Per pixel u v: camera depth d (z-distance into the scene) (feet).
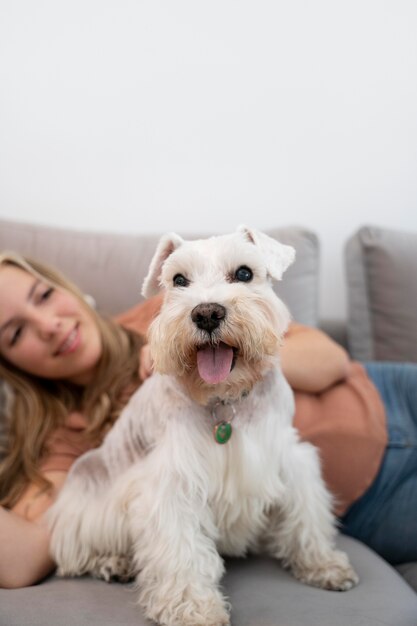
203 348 2.99
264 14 6.32
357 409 4.29
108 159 6.61
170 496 3.14
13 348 4.45
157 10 6.36
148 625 2.95
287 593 3.20
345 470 4.14
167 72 6.47
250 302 2.99
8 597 3.23
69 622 2.92
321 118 6.46
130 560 3.57
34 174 6.64
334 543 3.66
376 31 6.27
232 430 3.22
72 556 3.66
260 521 3.45
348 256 5.86
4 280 4.41
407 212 6.57
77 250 5.64
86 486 3.80
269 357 3.05
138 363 4.73
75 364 4.55
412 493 4.13
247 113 6.49
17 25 6.40
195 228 6.68
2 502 4.04
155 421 3.38
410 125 6.41
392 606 3.04
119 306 5.47
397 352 5.51
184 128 6.55
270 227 6.63
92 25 6.40
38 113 6.55
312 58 6.37
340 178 6.55
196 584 3.04
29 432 4.40
